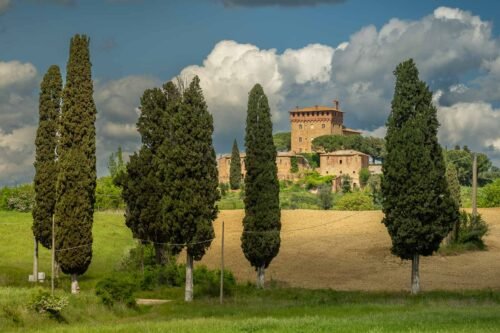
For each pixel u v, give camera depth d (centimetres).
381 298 5641
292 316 4497
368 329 3384
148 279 7050
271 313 4762
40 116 7350
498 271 7094
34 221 7219
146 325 3909
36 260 7250
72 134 6606
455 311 4291
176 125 6169
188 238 6128
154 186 6912
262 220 6631
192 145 6153
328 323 3728
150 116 7031
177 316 4891
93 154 6650
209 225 6153
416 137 5906
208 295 6350
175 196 6134
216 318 4478
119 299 5494
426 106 6069
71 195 6362
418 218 5888
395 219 5938
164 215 6150
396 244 5984
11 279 7112
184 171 6131
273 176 6712
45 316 4662
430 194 5853
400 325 3519
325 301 5525
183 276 7106
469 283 6519
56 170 7250
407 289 6397
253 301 5712
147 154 6962
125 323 4353
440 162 6047
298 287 6644
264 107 6744
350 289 6475
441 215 5909
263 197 6656
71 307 4975
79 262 6316
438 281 6638
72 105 6631
